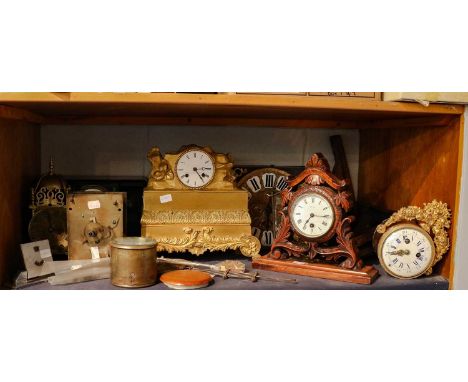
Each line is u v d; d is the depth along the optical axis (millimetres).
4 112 1425
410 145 1771
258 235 1852
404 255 1539
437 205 1550
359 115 1701
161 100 1374
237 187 1723
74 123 1889
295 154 2047
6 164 1539
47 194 1685
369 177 2049
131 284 1434
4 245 1518
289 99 1428
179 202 1652
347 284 1486
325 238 1561
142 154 1967
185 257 1738
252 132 2016
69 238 1614
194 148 1671
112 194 1639
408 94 1437
